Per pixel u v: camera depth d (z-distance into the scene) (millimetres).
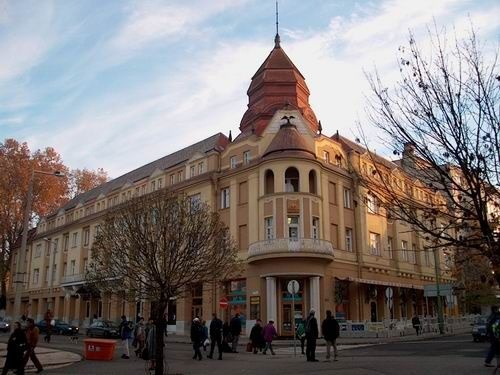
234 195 37125
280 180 33781
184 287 20594
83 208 59531
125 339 21234
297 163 33938
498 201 7578
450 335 33406
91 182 72938
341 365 15586
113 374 15055
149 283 17578
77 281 52969
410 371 13258
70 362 19000
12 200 58250
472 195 7527
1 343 28578
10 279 72062
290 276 32594
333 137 41688
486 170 7543
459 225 7961
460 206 7723
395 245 42250
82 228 56625
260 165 35062
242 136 39281
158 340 14875
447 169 7871
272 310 31938
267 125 37062
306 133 36688
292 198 33375
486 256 8047
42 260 64625
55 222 66062
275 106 39750
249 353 22922
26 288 67188
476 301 35281
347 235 37750
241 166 36875
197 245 17688
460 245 7922
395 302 41250
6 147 59406
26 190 58062
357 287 36812
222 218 37750
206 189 39031
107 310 49375
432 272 46969
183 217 17969
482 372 12773
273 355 21625
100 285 18500
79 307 54625
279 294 32750
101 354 20109
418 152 8039
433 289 36156
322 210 34906
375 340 28609
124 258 17812
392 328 32812
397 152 8344
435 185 8125
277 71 41250
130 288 17578
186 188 40906
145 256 16625
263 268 33062
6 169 57875
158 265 17375
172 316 39344
